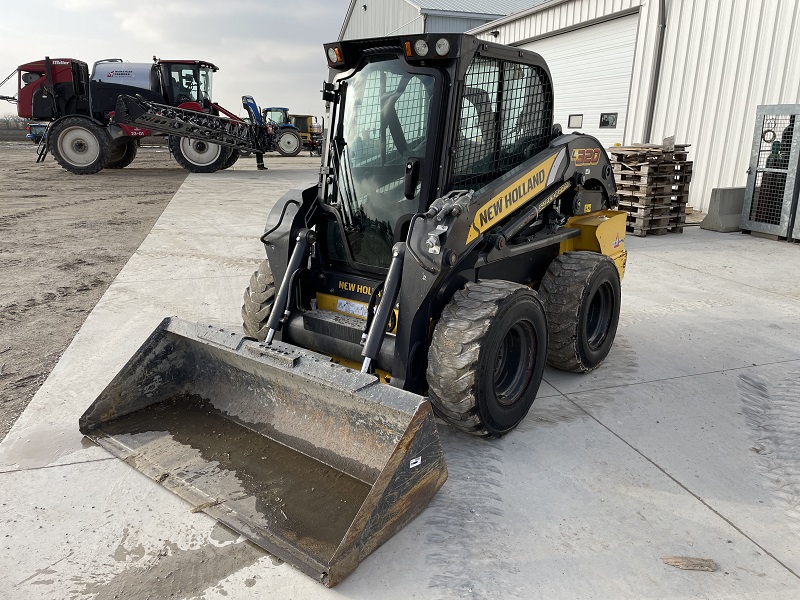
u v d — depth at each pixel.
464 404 3.13
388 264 3.61
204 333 3.39
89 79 17.94
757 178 9.26
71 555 2.54
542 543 2.67
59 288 6.30
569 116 14.84
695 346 5.00
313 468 3.04
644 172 9.00
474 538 2.69
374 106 3.51
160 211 11.37
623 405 3.98
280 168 22.38
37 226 9.73
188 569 2.48
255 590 2.38
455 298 3.29
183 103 18.84
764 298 6.28
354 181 3.64
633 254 8.16
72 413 3.70
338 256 3.85
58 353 4.61
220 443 3.26
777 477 3.22
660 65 11.83
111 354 4.60
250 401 3.45
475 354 3.06
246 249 8.20
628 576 2.49
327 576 2.32
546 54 15.48
